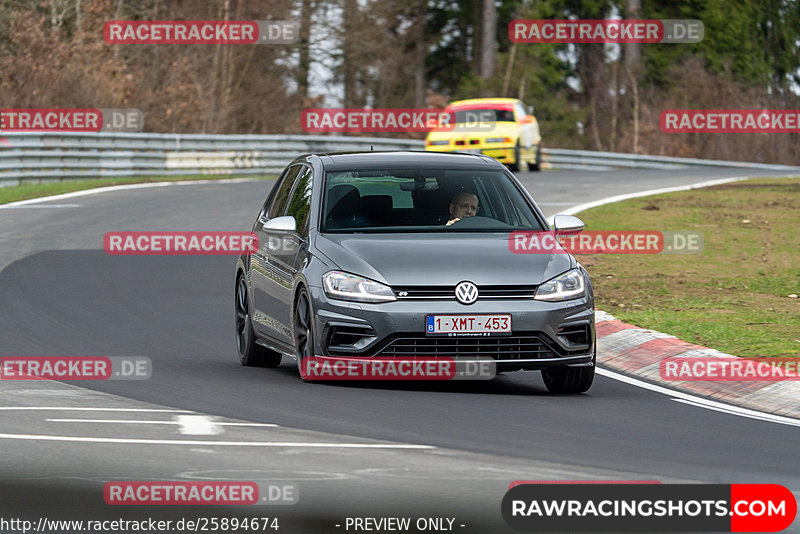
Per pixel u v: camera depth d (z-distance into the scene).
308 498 22.69
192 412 31.14
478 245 35.38
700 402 34.62
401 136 175.38
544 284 34.31
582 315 34.66
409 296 33.69
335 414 30.97
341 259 34.66
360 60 181.38
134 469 24.73
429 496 23.00
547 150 148.88
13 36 133.75
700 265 64.50
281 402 32.62
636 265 64.38
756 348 41.50
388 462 25.62
